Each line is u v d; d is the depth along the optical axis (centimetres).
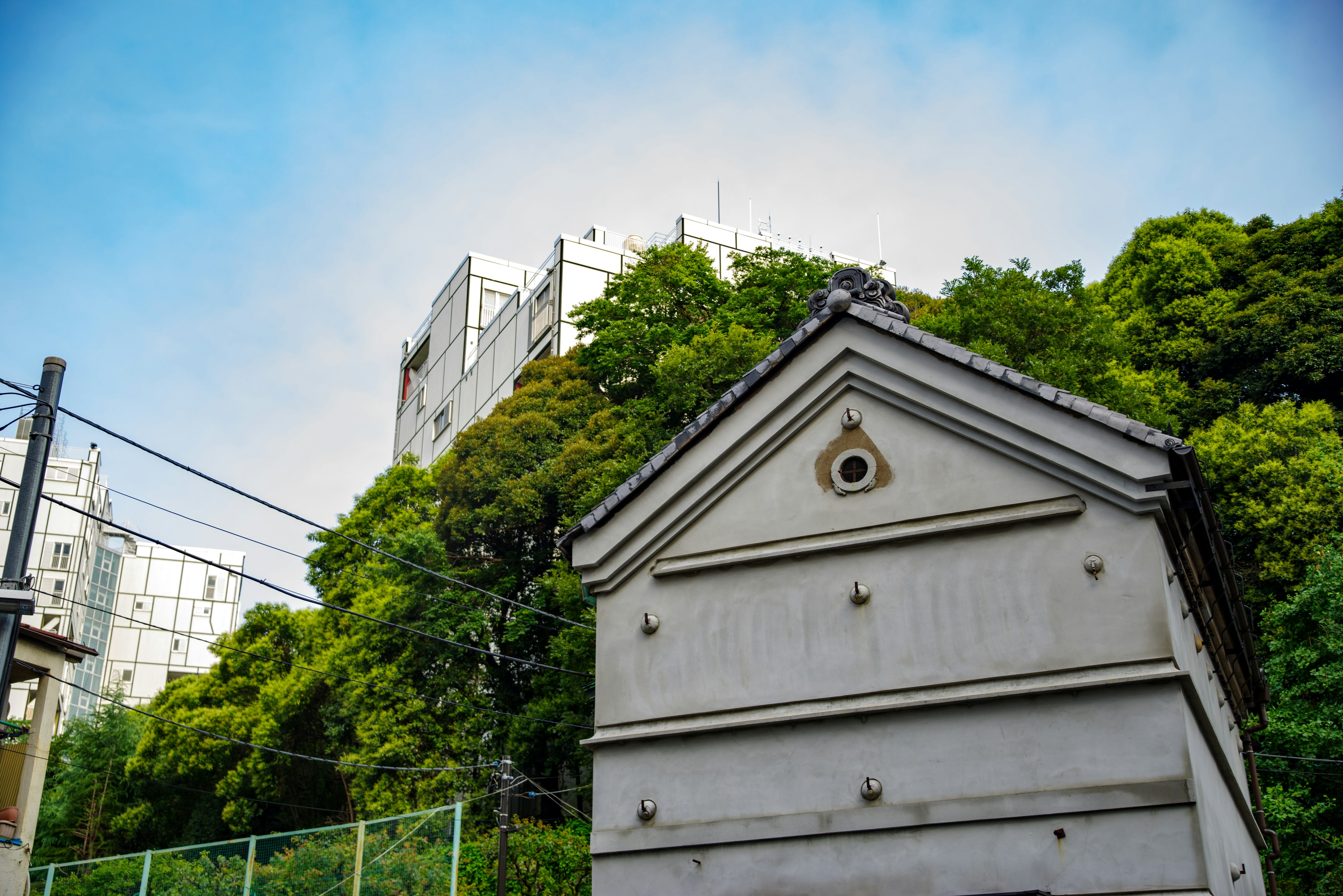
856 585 1221
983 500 1203
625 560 1338
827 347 1309
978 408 1223
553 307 5425
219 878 2159
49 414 1294
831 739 1184
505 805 2295
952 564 1198
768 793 1188
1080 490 1170
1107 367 3325
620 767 1262
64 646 2236
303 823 3828
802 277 3959
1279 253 4572
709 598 1291
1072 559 1150
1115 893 1022
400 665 3466
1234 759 1641
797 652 1230
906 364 1268
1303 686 2530
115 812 4450
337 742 3572
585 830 2939
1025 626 1147
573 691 3088
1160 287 4738
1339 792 2430
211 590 10188
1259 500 3347
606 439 3750
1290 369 3969
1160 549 1129
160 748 4256
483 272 6706
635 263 5500
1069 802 1060
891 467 1255
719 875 1175
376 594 3694
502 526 3947
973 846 1087
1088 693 1097
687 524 1327
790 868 1149
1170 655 1084
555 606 3444
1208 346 4372
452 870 1939
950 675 1158
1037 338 3306
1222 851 1159
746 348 3438
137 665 9656
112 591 9688
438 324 6994
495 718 3397
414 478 4325
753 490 1312
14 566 1241
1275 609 2695
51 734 2200
